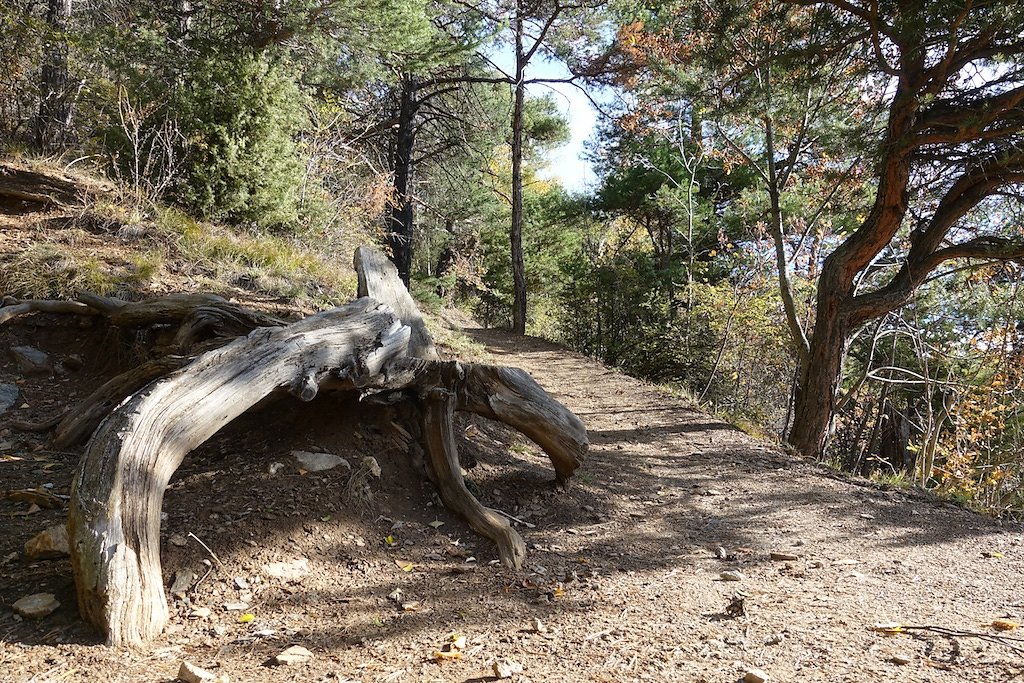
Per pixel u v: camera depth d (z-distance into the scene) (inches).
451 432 182.9
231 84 394.6
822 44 379.9
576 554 174.1
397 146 779.4
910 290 393.7
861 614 147.3
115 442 124.6
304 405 197.3
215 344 199.6
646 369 631.2
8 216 303.6
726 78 454.3
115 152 385.7
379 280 233.6
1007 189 392.2
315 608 131.3
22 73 398.0
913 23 318.7
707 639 129.4
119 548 115.3
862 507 248.5
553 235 1115.3
